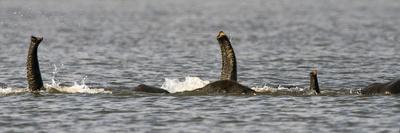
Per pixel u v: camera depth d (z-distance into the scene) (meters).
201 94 50.69
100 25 164.12
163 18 199.75
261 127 42.50
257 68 72.88
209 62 79.56
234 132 41.44
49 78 65.38
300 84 60.16
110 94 51.38
